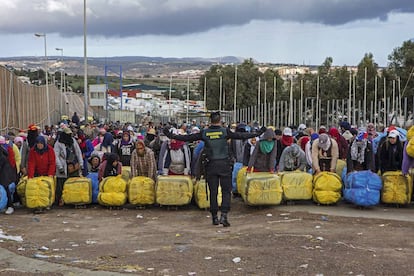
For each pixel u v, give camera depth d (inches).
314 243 364.5
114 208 551.8
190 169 561.6
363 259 320.5
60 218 505.0
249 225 446.6
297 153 562.3
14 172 530.9
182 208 549.3
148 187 543.8
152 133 703.7
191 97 4581.7
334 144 540.4
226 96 2945.4
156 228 450.9
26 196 529.0
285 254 335.0
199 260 330.0
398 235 390.3
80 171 576.7
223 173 447.8
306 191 536.4
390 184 515.8
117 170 567.2
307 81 2546.8
